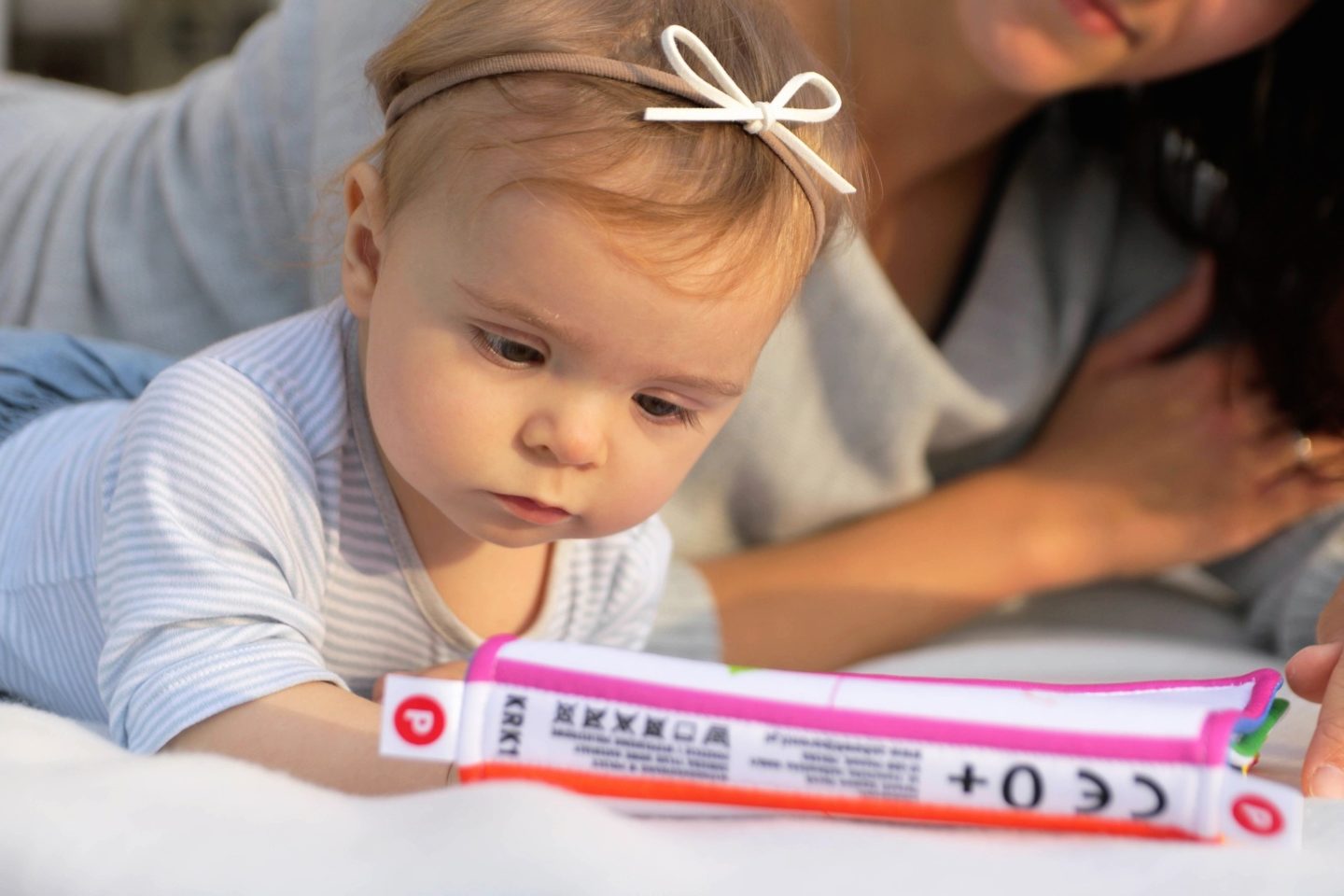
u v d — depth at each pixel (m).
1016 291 1.32
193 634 0.65
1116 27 1.07
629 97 0.65
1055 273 1.36
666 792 0.53
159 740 0.63
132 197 1.25
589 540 0.84
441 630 0.79
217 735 0.62
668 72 0.66
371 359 0.67
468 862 0.46
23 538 0.80
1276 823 0.50
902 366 1.20
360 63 1.06
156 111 1.29
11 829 0.49
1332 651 0.73
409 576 0.77
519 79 0.65
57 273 1.24
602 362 0.62
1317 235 1.27
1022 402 1.31
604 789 0.54
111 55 2.30
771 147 0.66
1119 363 1.39
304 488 0.72
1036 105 1.26
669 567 1.12
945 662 1.13
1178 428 1.32
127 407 0.86
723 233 0.63
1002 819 0.52
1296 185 1.27
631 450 0.65
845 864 0.48
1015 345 1.31
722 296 0.63
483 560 0.79
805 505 1.25
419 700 0.53
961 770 0.52
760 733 0.53
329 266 0.97
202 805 0.51
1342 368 1.26
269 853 0.47
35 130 1.33
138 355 1.02
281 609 0.67
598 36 0.67
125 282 1.22
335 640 0.77
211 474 0.68
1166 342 1.38
